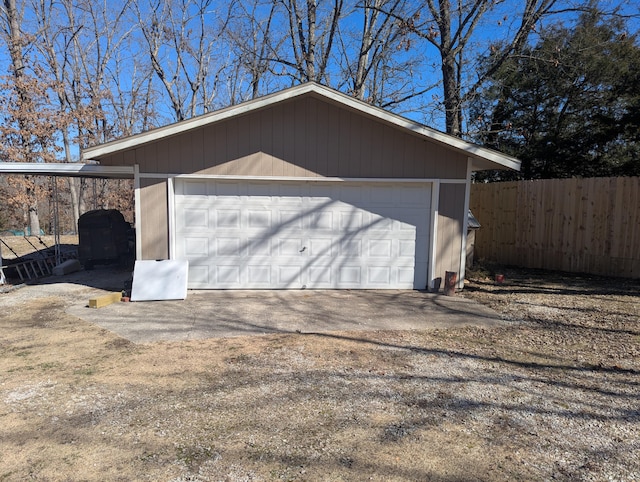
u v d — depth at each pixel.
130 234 11.83
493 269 10.45
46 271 10.68
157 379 4.07
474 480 2.57
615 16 11.80
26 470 2.63
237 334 5.52
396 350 4.95
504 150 15.17
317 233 8.22
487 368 4.41
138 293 7.34
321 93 7.45
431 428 3.19
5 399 3.63
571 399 3.69
